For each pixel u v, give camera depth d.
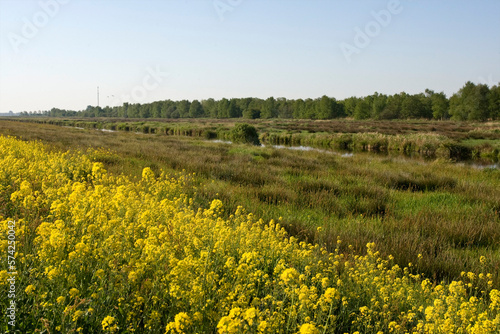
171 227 5.06
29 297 2.85
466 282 5.37
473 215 8.64
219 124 72.25
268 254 4.72
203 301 3.06
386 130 51.78
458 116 86.62
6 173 7.27
